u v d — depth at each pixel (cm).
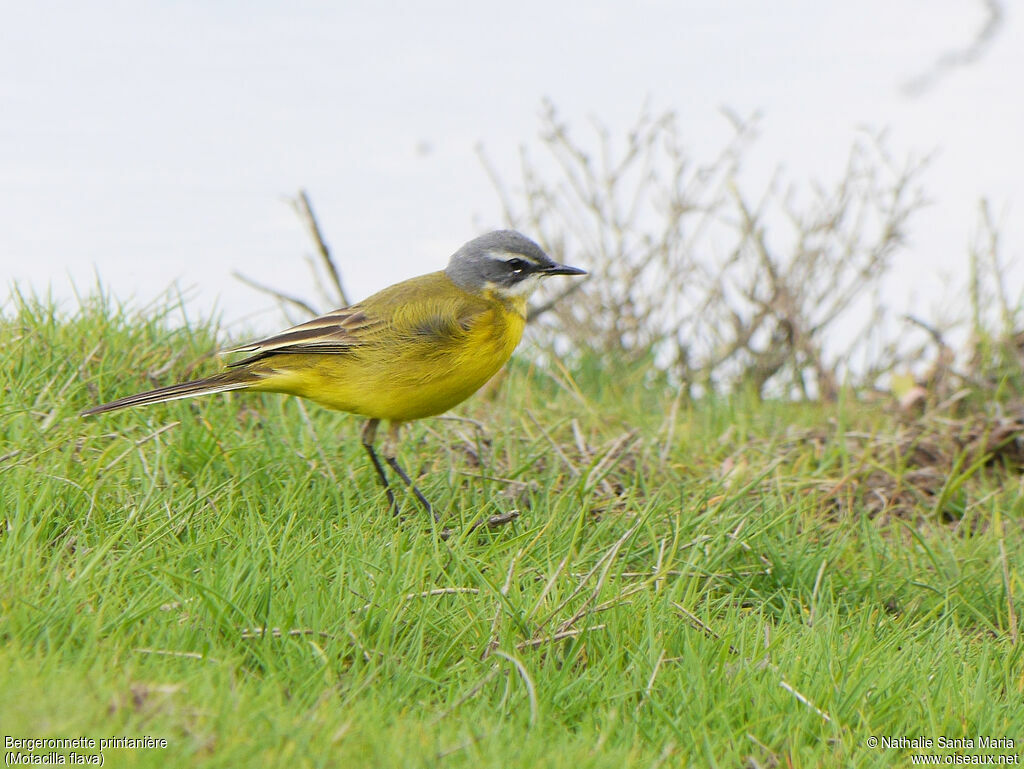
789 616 1016
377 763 677
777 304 1916
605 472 1197
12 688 663
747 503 1236
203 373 1325
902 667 912
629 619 903
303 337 1100
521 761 700
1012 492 1380
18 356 1202
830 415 1639
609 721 777
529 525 1084
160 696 686
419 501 1108
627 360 1919
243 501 1029
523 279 1198
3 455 1006
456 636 851
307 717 705
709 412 1605
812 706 819
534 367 1723
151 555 892
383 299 1149
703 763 756
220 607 820
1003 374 1672
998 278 1738
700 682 827
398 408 1123
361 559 927
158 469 1045
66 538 917
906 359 1914
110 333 1316
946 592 1082
